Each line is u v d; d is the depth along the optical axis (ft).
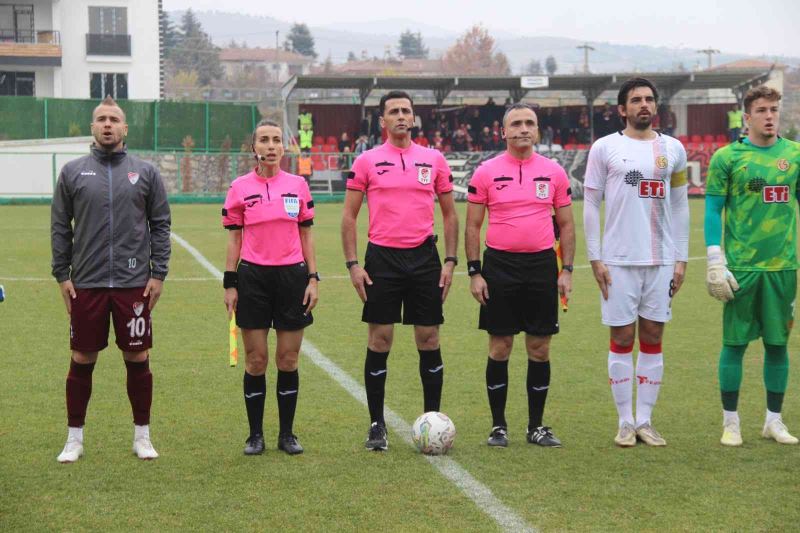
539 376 20.53
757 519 15.83
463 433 21.33
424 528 15.48
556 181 20.56
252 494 17.17
